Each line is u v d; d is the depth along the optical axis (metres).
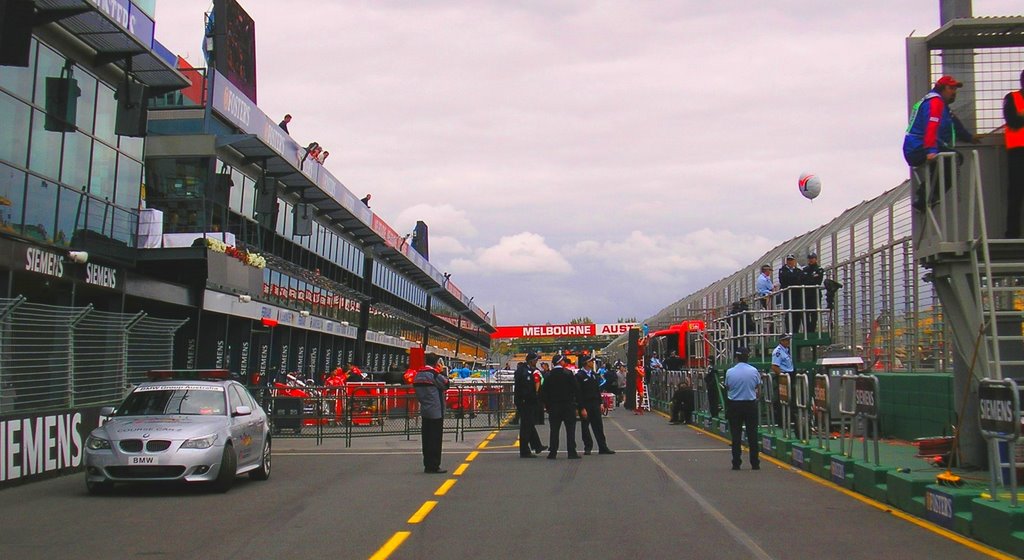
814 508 11.68
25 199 19.59
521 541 9.55
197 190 29.92
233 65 34.91
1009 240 10.63
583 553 8.91
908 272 18.52
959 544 9.22
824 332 21.61
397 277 64.62
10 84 19.03
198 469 13.23
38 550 9.24
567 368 19.02
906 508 11.26
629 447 21.44
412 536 9.88
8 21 17.55
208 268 25.58
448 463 18.19
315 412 25.09
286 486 14.56
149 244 25.38
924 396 17.52
